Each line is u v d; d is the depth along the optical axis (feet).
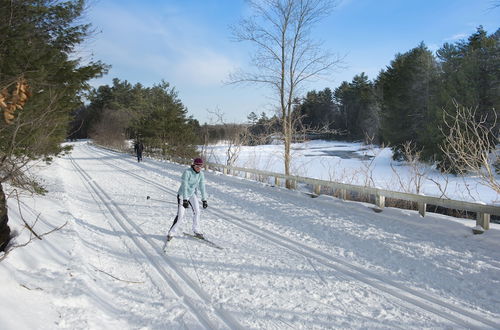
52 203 29.45
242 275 17.26
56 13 28.86
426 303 14.25
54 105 28.71
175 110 115.14
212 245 22.08
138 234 24.71
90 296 13.73
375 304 14.23
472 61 93.61
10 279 12.46
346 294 15.15
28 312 10.94
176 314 13.32
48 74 28.19
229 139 77.97
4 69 24.47
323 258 19.80
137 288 15.74
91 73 30.96
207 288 15.69
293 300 14.56
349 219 28.73
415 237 23.25
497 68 91.09
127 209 33.81
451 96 89.86
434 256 19.61
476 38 113.19
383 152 135.95
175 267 18.33
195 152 101.30
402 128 120.67
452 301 14.40
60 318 11.55
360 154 133.28
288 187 49.80
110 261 19.17
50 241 18.70
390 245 21.81
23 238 17.20
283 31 54.80
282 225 27.48
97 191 45.62
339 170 83.97
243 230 26.05
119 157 122.83
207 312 13.46
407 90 120.47
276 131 61.67
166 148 110.42
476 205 22.65
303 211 32.19
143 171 73.92
